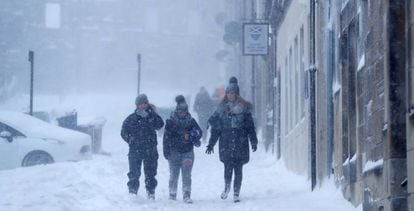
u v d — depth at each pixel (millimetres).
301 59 38312
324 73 29672
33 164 46906
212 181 39375
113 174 37406
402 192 17688
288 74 44750
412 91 16984
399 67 17734
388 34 17828
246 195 32156
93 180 34094
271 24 54812
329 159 28844
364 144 22438
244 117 30547
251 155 56281
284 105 46812
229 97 30875
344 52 26469
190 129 30828
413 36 16922
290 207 26016
